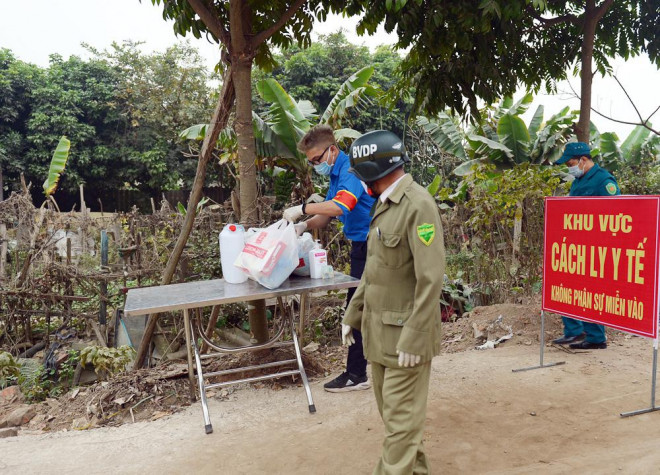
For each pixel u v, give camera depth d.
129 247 7.02
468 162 11.88
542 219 6.00
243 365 4.36
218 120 4.80
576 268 4.04
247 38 4.64
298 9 5.07
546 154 11.45
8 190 21.83
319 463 2.87
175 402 3.87
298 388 4.09
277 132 8.13
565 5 7.17
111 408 3.81
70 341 6.80
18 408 4.07
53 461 3.02
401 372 2.17
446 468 2.75
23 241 7.59
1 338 6.84
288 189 9.27
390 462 2.16
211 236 6.41
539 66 7.29
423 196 2.15
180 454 3.05
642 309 3.53
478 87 6.42
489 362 4.54
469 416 3.42
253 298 3.30
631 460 2.69
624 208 3.65
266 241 3.49
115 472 2.87
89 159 21.64
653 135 13.63
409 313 2.17
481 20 4.84
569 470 2.64
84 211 9.02
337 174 3.70
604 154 13.17
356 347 3.91
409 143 18.02
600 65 7.60
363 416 3.47
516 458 2.83
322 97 22.31
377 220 2.28
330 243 6.43
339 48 22.45
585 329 4.80
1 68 21.88
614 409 3.43
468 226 7.41
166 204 10.11
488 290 6.61
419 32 5.59
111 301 6.84
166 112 21.17
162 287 3.81
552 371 4.22
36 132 21.19
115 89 22.52
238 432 3.33
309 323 5.94
